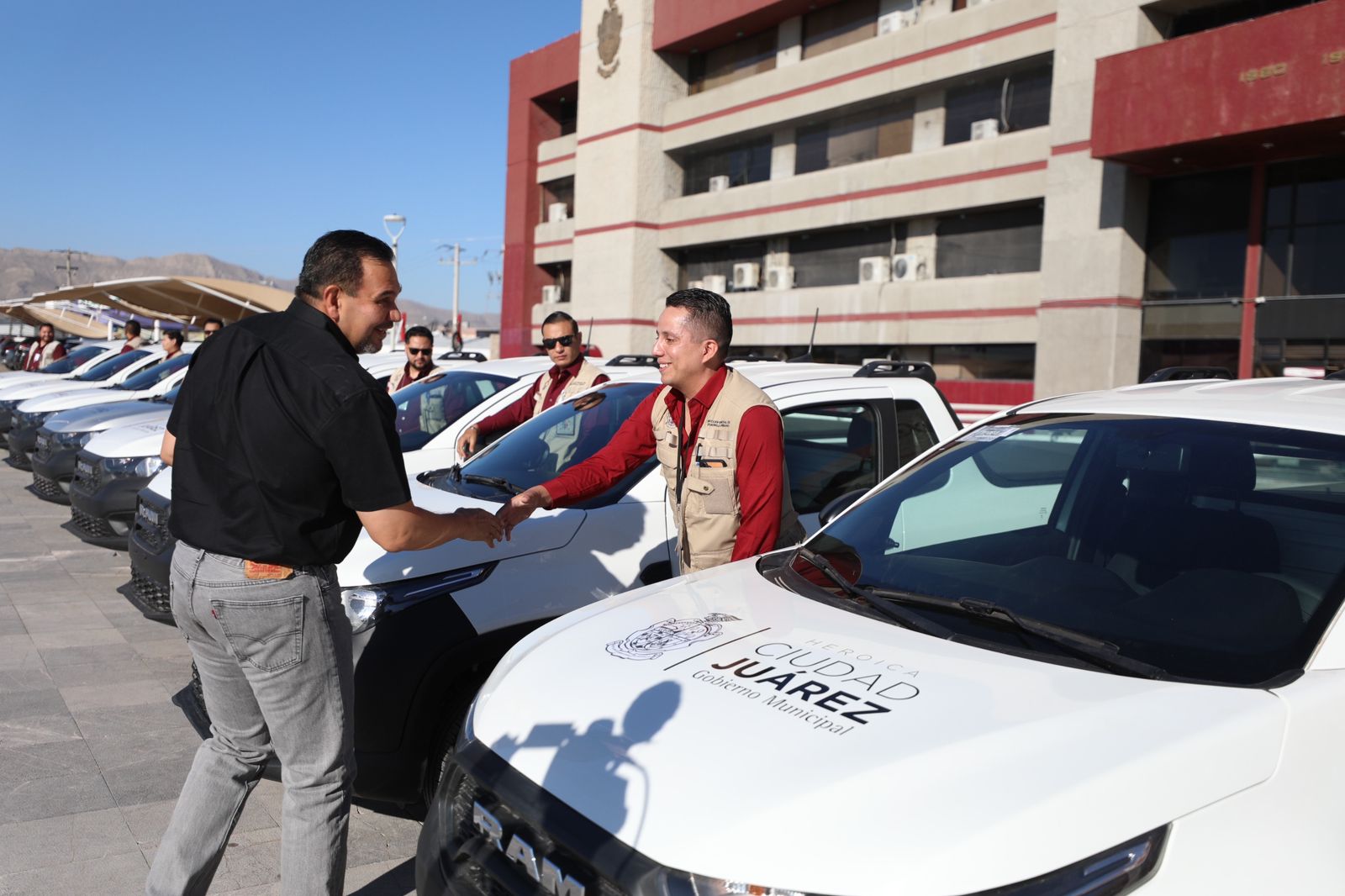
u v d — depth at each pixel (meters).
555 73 34.66
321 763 2.58
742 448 3.22
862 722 1.86
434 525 2.67
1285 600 2.14
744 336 27.50
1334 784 1.82
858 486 4.25
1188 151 16.11
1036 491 2.79
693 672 2.15
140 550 5.22
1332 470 2.29
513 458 4.42
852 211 24.02
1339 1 13.59
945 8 22.17
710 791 1.76
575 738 2.02
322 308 2.59
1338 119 13.79
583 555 3.57
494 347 41.19
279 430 2.40
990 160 20.91
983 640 2.22
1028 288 20.45
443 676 3.21
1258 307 16.73
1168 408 2.77
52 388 13.80
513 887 1.95
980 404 21.30
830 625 2.35
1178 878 1.64
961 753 1.73
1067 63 18.56
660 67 29.61
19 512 9.83
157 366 12.98
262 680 2.51
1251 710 1.83
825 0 24.86
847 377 4.57
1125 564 2.44
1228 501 2.44
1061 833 1.60
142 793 3.76
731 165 28.41
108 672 5.18
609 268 30.67
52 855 3.27
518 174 36.88
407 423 6.35
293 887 2.56
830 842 1.60
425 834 2.25
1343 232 15.78
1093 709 1.84
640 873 1.69
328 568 2.57
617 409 4.50
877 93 23.17
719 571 2.91
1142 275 18.23
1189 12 17.47
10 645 5.59
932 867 1.55
